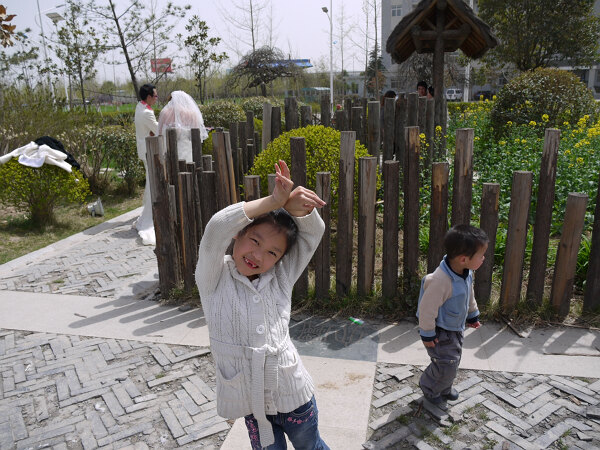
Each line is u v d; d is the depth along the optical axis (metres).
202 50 15.89
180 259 4.41
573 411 2.65
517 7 19.14
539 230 3.50
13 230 7.11
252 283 1.84
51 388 3.10
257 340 1.78
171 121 6.45
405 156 3.62
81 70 15.59
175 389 3.03
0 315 4.21
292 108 7.13
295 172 3.82
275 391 1.81
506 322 3.56
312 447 2.00
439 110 7.24
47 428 2.72
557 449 2.38
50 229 7.19
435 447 2.43
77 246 6.34
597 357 3.13
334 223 6.16
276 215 1.75
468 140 3.41
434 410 2.69
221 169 4.18
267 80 23.28
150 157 4.09
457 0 6.54
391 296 3.89
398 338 3.50
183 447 2.53
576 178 5.57
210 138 8.23
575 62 20.45
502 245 4.64
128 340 3.67
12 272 5.38
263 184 5.11
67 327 3.93
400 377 3.02
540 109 8.32
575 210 3.35
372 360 3.23
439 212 3.60
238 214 1.67
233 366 1.79
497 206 3.49
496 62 22.73
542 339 3.36
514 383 2.91
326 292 3.97
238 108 11.87
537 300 3.62
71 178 7.29
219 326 1.80
